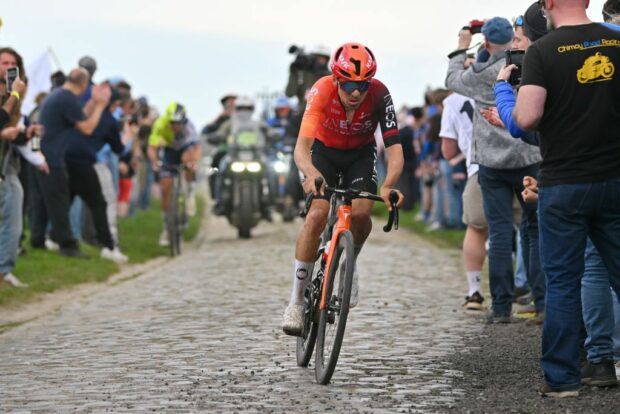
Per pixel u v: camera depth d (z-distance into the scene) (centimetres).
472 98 2166
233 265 3488
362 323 2191
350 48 1634
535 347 1877
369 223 1688
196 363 1773
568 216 1440
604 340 1530
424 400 1466
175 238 4016
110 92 3588
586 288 1538
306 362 1723
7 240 2752
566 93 1424
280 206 5675
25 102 4131
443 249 3947
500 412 1383
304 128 1670
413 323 2189
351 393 1523
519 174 2141
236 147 4675
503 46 2145
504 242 2170
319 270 1698
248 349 1906
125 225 5019
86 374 1695
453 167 3322
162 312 2433
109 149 4184
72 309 2544
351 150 1744
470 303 2377
